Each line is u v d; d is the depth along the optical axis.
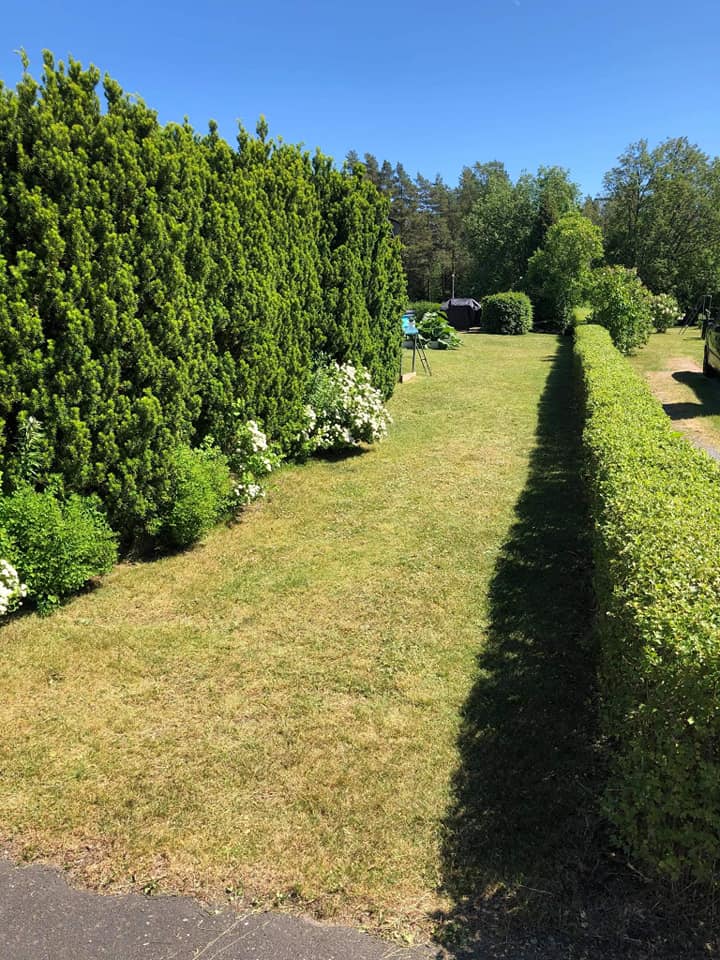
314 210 7.10
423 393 10.98
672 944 1.75
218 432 5.34
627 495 3.10
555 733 2.68
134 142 4.14
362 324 7.95
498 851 2.09
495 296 24.86
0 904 1.93
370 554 4.57
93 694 2.98
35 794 2.37
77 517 3.83
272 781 2.43
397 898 1.93
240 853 2.10
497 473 6.44
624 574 2.47
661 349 17.50
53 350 3.76
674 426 8.30
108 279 3.99
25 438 3.73
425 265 52.72
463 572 4.26
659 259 36.53
